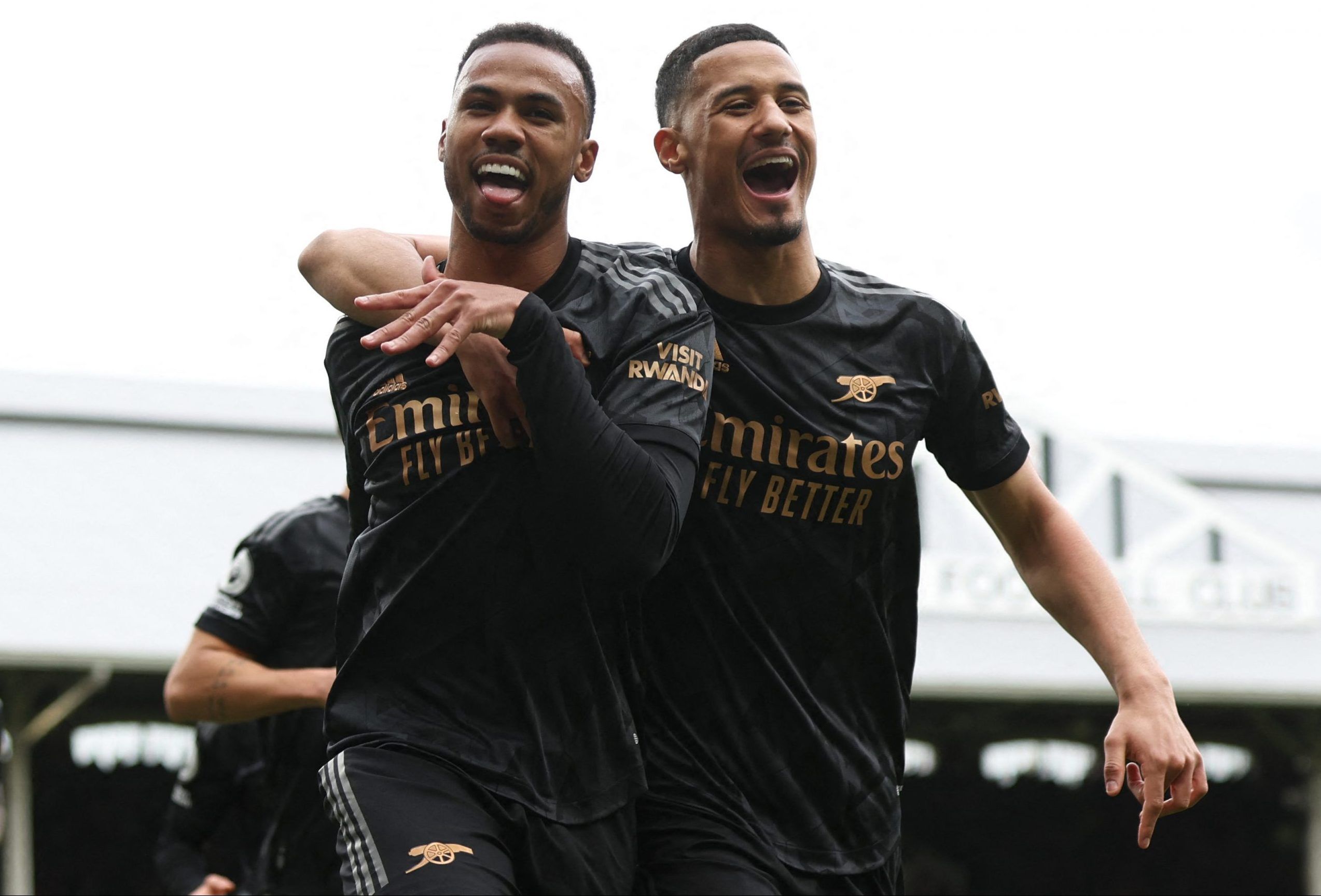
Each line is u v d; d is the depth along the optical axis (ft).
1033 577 20.63
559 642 16.75
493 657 16.62
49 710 74.13
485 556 16.62
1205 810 114.21
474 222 17.01
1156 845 113.70
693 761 18.17
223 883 30.35
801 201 18.76
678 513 15.92
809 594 18.86
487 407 16.40
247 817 30.99
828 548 18.88
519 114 16.89
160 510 81.30
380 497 17.22
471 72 17.08
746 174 19.13
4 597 74.18
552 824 16.39
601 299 17.44
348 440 18.04
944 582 84.23
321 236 18.34
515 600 16.63
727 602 18.53
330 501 28.76
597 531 15.51
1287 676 88.33
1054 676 83.05
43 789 97.45
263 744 28.63
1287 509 121.60
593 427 15.39
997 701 87.40
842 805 18.71
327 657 28.17
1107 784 18.31
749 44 18.85
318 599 28.02
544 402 15.34
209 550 79.82
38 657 71.05
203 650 27.37
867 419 18.86
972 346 19.95
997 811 113.70
